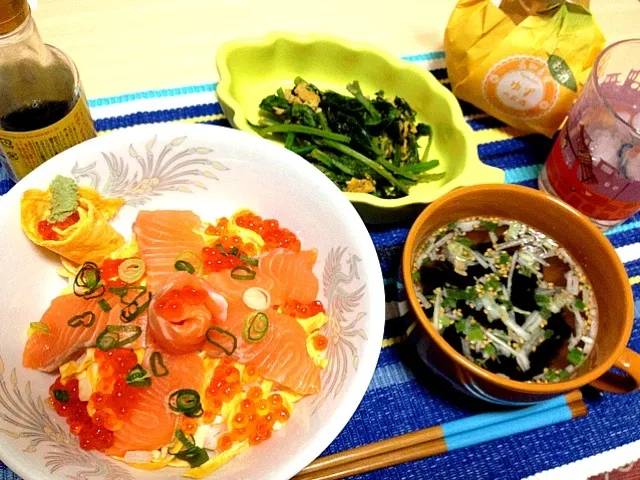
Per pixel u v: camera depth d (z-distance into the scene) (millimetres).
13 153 232
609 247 221
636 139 233
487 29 278
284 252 234
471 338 223
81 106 239
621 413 235
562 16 266
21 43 214
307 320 226
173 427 199
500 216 252
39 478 163
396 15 351
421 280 236
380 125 295
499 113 305
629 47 257
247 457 194
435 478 215
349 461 213
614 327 211
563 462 223
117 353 207
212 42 325
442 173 292
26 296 220
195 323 201
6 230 208
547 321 229
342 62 314
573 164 258
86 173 228
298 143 298
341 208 221
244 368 212
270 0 348
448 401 233
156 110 297
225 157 241
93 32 319
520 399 199
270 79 321
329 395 196
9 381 193
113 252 239
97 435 193
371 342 191
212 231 248
